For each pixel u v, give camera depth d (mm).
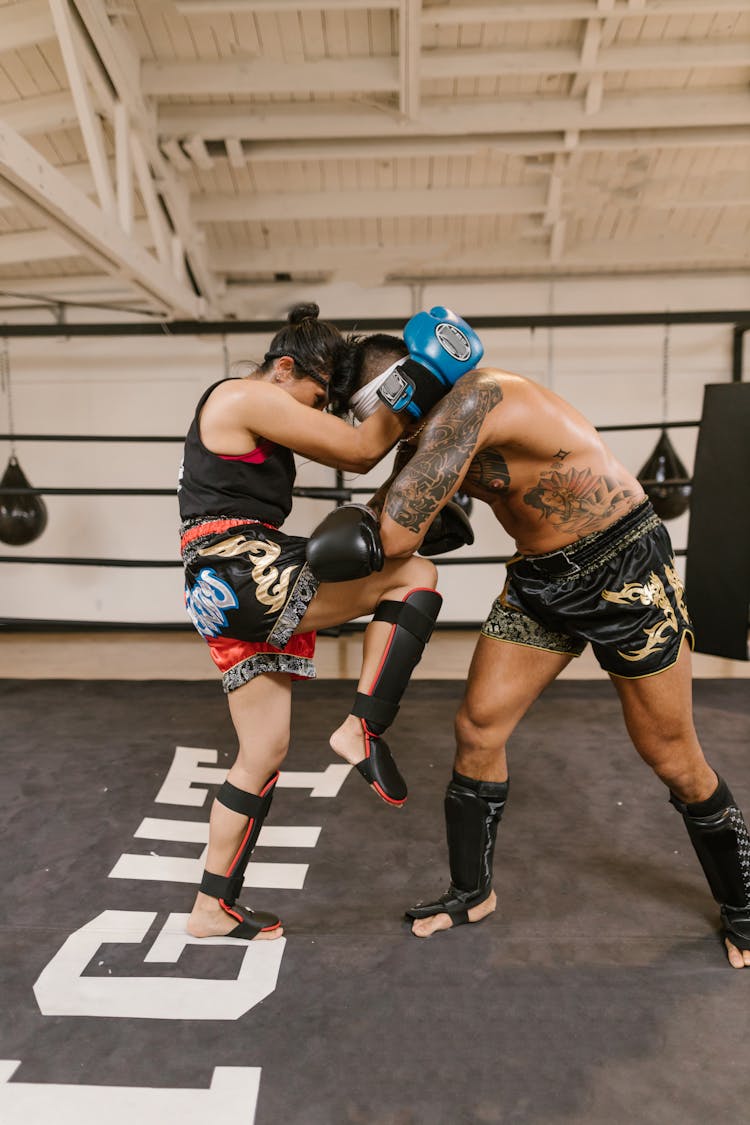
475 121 3875
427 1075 1332
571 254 4996
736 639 3531
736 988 1562
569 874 2033
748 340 5305
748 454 3430
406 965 1646
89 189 4367
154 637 5285
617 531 1538
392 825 2324
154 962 1657
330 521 1408
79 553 5520
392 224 4902
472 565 5508
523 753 2867
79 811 2432
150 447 5461
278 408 1487
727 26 3449
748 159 4273
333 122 3912
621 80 3785
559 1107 1262
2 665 4465
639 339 5340
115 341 5426
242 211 4594
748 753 2801
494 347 5402
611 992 1550
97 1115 1247
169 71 3635
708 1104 1268
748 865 1643
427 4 3309
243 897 1936
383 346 1555
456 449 1404
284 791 2561
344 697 3615
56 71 3646
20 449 5465
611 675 1606
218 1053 1386
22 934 1775
